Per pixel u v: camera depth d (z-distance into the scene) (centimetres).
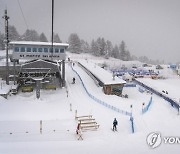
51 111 3133
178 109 3816
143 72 8588
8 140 2081
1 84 4322
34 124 2542
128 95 5350
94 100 3953
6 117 2789
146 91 5838
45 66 4522
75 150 1545
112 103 3803
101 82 4878
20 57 4441
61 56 4634
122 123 2769
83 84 5009
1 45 11181
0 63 5153
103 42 15138
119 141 1769
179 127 2408
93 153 1483
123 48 16362
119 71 8431
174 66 9931
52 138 2177
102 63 10688
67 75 5809
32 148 1595
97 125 2545
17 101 3588
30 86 4606
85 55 14562
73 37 14838
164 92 5703
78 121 2681
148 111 3516
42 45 4481
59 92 4400
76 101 3822
